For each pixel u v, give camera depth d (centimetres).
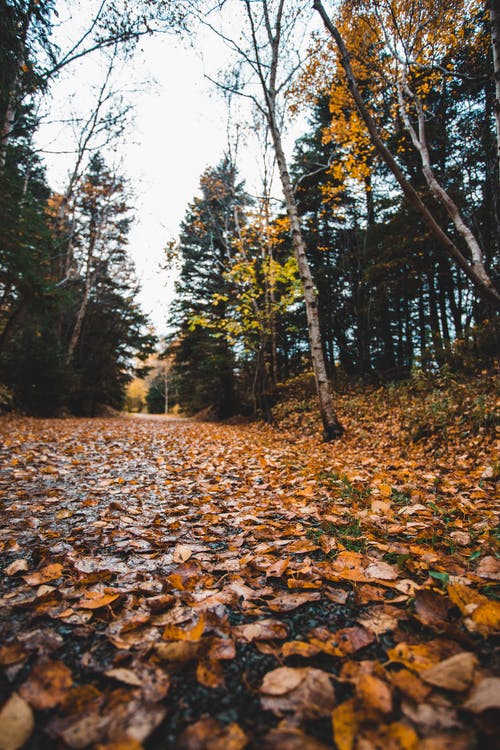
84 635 105
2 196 671
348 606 121
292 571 147
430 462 403
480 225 870
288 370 1638
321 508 243
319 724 72
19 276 784
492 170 796
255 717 75
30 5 396
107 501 276
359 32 632
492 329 765
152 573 150
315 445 626
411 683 78
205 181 1199
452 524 195
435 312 1238
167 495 298
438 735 65
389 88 732
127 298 1970
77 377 1479
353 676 84
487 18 583
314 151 1341
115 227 1688
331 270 1306
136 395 5678
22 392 1286
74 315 1858
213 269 1573
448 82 771
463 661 80
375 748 62
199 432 899
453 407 524
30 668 90
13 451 490
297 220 684
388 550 161
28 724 68
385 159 357
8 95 490
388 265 1018
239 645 101
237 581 139
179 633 99
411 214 977
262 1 599
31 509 250
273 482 335
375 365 1370
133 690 80
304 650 93
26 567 153
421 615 109
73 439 658
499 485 279
